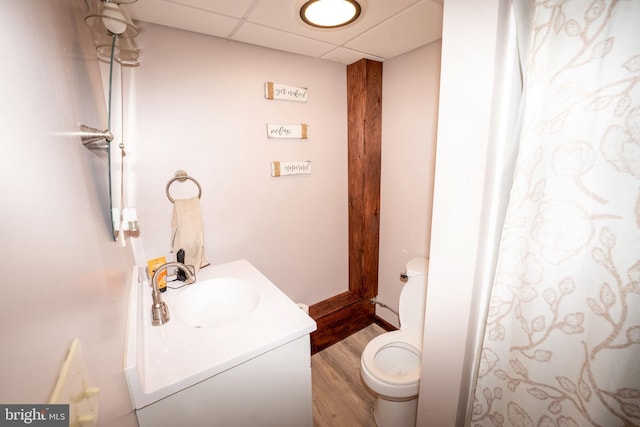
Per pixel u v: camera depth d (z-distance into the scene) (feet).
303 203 6.26
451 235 2.79
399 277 6.63
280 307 3.71
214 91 4.75
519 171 2.47
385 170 6.53
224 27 4.30
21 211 0.84
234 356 2.82
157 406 2.46
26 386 0.76
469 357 3.00
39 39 1.17
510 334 2.68
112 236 2.33
